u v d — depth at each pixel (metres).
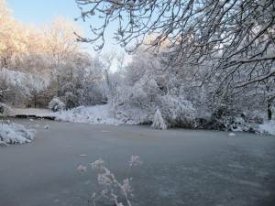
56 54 35.25
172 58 5.07
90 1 3.85
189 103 25.56
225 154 14.07
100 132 20.42
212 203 8.05
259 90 7.26
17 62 27.45
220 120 24.88
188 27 4.60
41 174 9.99
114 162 11.80
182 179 9.95
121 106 28.45
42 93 33.81
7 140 15.18
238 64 4.68
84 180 9.41
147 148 14.91
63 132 19.73
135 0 3.92
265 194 8.80
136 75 28.91
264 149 15.60
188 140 18.08
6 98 27.28
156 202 7.98
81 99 34.38
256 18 4.30
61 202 7.74
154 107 26.69
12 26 26.48
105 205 7.63
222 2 4.32
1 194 8.25
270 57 4.22
